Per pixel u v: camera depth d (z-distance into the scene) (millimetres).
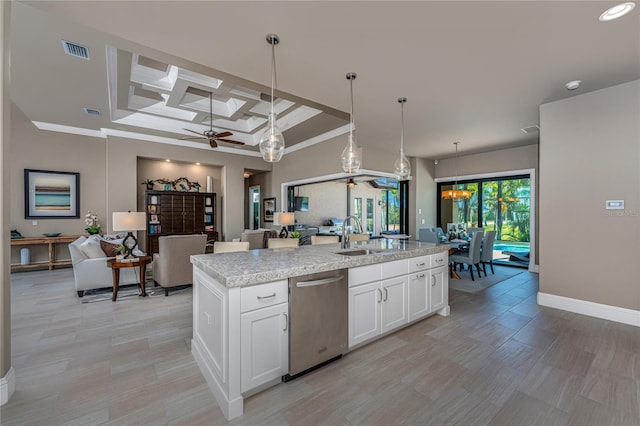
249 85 3449
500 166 6297
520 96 3391
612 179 3129
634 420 1653
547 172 3584
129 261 3986
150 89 4477
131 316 3338
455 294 4207
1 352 1820
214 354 1942
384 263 2646
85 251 4242
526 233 6297
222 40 2324
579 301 3363
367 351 2477
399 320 2795
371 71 2822
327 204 10719
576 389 1944
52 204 6172
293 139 7199
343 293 2287
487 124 4441
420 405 1790
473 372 2154
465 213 7199
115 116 5645
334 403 1809
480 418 1678
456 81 3021
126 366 2250
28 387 1971
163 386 1995
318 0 1878
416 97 3432
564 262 3473
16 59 3543
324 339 2164
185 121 6176
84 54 3439
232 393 1700
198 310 2332
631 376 2086
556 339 2701
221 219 8156
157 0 1870
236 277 1716
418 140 5449
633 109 3004
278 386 1975
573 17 2018
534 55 2520
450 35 2250
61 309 3574
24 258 5648
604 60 2592
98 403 1812
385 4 1913
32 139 5988
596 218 3236
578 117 3342
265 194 9117
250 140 7477
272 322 1911
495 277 5309
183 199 7164
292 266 2037
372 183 11055
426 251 3061
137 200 6973
